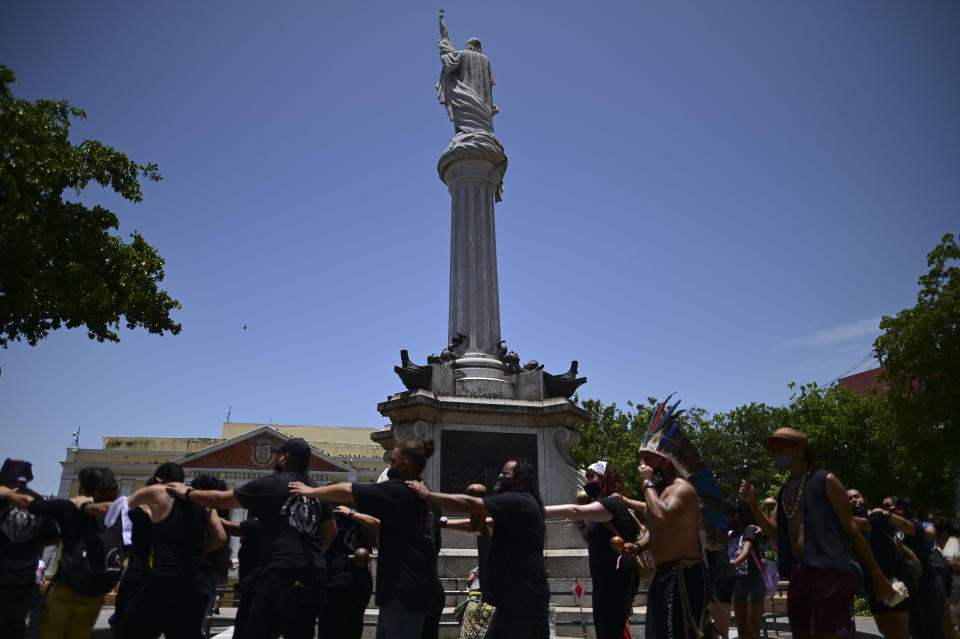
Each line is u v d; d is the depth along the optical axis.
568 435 11.16
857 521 5.91
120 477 42.19
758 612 6.86
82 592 4.82
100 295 13.95
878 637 9.62
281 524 4.42
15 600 4.73
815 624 3.98
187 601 4.54
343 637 5.51
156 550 4.56
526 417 11.30
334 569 5.43
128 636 4.45
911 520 6.18
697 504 4.26
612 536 5.16
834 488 4.20
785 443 4.51
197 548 4.68
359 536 5.62
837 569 4.01
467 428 11.06
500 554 4.23
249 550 5.96
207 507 4.52
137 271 15.07
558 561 9.57
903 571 5.81
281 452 4.77
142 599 4.48
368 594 5.51
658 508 4.15
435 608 4.54
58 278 13.50
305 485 4.56
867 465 28.75
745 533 7.13
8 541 4.75
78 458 42.34
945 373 22.05
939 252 23.03
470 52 15.53
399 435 10.79
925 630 6.02
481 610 6.26
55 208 13.52
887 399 25.41
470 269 13.45
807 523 4.17
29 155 12.91
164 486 4.65
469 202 14.01
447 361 12.25
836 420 30.12
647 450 4.55
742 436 38.88
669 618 4.04
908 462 27.31
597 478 5.50
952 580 6.96
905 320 23.50
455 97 15.01
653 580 4.25
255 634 4.19
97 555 4.86
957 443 22.16
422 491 4.31
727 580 6.48
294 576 4.30
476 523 4.74
